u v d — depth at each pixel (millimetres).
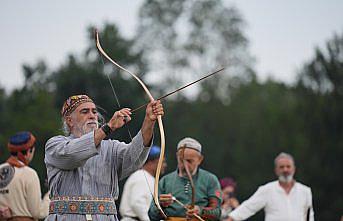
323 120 53969
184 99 73562
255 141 61406
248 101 72875
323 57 57375
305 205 13352
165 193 11445
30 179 10953
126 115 7809
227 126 69062
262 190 13414
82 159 7812
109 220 8047
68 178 8023
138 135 8000
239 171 61375
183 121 69938
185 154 11328
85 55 71625
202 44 76625
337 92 55562
